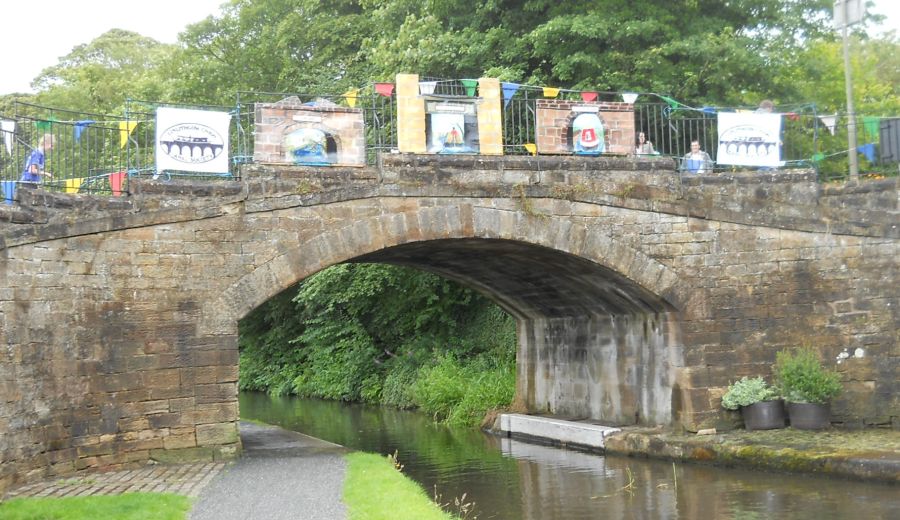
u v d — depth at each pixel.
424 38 24.05
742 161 17.94
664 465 15.77
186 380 14.53
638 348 18.47
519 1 24.36
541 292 20.44
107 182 18.62
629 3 23.62
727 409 16.66
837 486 13.08
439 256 18.80
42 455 12.86
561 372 21.67
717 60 22.88
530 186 16.22
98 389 13.84
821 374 16.27
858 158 21.83
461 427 23.09
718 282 16.84
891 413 16.73
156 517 9.78
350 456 15.28
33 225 13.05
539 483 14.61
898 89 34.41
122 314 14.16
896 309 16.91
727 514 11.77
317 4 32.28
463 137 16.45
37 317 12.89
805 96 25.73
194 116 15.30
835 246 17.08
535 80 23.17
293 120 15.71
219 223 14.82
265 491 11.79
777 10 25.17
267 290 14.95
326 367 34.00
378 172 15.68
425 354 28.70
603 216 16.53
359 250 15.41
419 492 11.92
